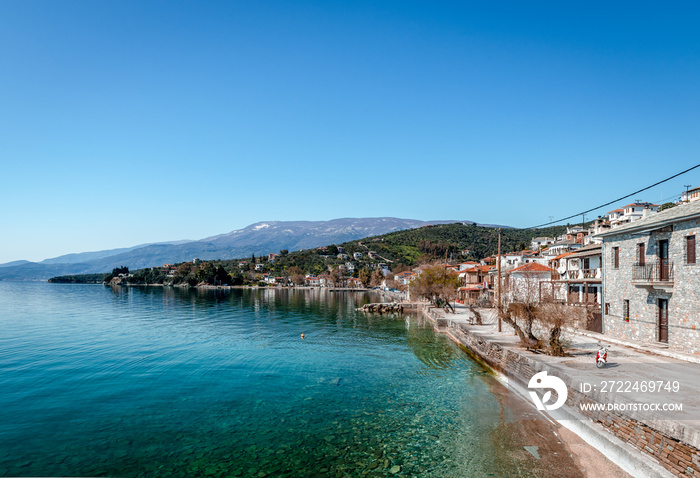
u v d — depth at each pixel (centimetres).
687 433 1411
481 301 7969
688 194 5400
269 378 3234
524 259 8638
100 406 2558
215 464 1792
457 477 1627
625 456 1642
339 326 6694
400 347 4669
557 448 1862
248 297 15538
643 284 2973
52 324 6769
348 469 1727
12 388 2950
